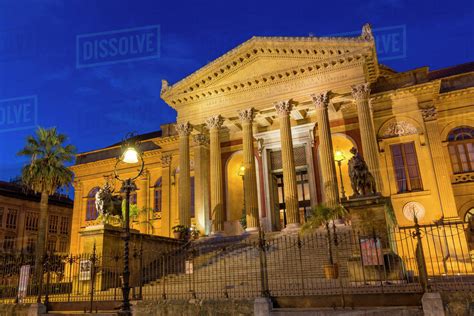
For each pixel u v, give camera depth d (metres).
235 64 29.22
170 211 36.34
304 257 19.19
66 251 52.62
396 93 29.16
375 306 10.41
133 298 14.06
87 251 18.77
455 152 28.58
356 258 13.51
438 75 34.41
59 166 29.95
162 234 35.94
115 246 19.34
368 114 25.12
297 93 27.28
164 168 37.53
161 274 20.16
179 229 26.67
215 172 28.44
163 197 36.84
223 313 11.37
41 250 28.06
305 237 21.08
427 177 27.73
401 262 12.90
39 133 30.22
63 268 18.33
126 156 12.71
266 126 32.50
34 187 29.28
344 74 26.34
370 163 24.22
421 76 29.33
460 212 27.44
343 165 30.39
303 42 27.14
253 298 11.25
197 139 31.62
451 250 24.58
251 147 27.75
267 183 31.56
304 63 27.20
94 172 42.22
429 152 28.00
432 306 9.55
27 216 49.09
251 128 28.16
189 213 28.67
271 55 28.31
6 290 17.39
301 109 29.19
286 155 26.55
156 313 12.20
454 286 11.33
